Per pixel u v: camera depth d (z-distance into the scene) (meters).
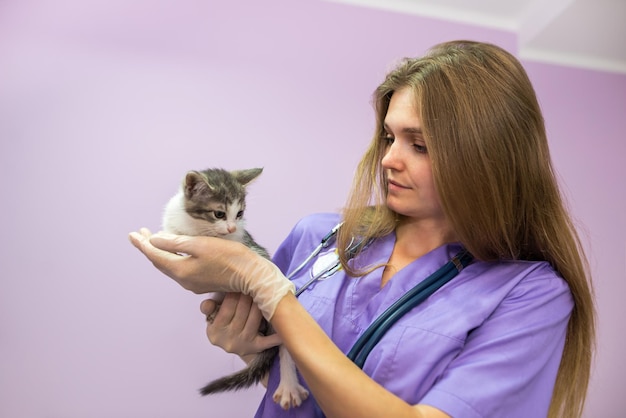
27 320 3.18
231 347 1.46
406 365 1.26
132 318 3.33
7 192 3.24
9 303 3.16
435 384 1.21
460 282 1.40
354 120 3.86
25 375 3.15
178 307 3.40
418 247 1.55
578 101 4.21
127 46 3.52
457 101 1.26
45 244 3.25
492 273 1.39
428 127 1.27
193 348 3.40
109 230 3.35
